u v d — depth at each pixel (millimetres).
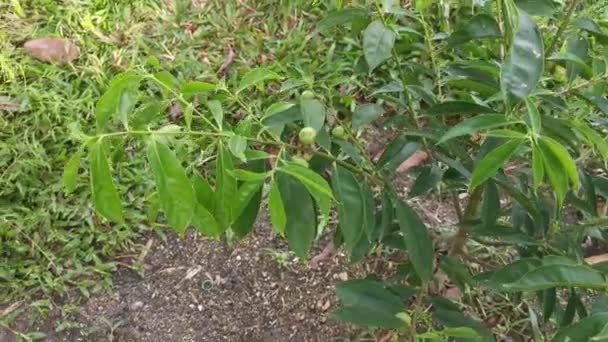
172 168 1074
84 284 2227
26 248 2258
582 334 1081
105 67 2730
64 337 2133
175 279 2277
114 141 1388
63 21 2859
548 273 1140
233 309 2221
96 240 2328
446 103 1488
